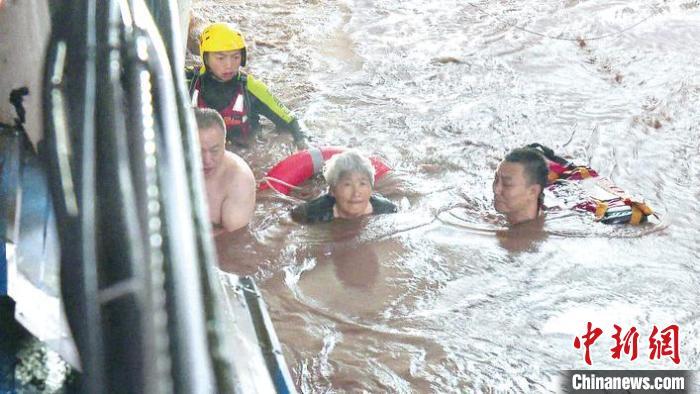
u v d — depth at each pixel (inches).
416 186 224.1
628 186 227.8
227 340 45.9
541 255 189.9
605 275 182.1
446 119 270.2
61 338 74.8
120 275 43.6
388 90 296.5
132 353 41.6
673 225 205.6
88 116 48.6
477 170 235.3
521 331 161.5
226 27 238.5
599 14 387.2
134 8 53.9
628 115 274.8
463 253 190.2
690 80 308.2
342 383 145.6
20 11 93.5
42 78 51.3
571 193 216.1
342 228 199.3
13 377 72.1
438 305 170.1
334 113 274.1
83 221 45.4
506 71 316.2
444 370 149.7
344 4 401.4
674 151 249.6
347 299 171.0
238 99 242.1
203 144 187.2
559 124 267.9
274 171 219.9
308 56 329.7
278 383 97.0
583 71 319.3
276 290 173.3
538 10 395.9
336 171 199.0
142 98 49.2
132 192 45.7
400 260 186.4
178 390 40.7
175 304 42.6
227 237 193.8
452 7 400.2
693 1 407.8
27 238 81.2
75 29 52.4
